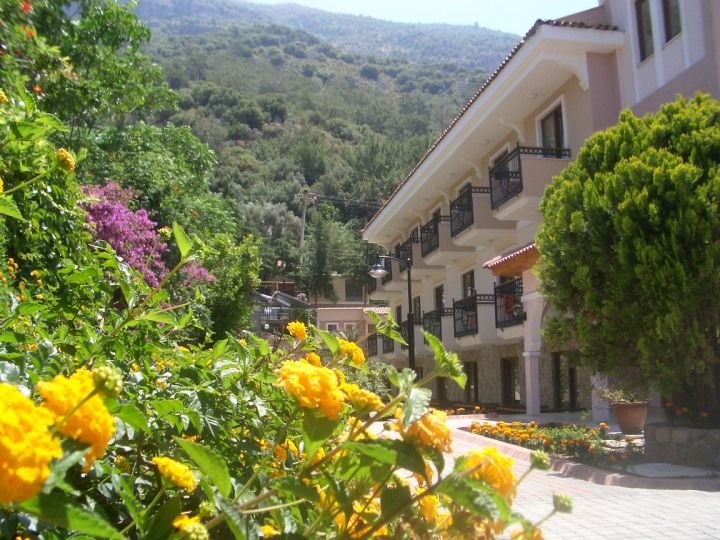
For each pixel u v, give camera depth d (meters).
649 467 8.10
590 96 14.02
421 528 1.45
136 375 2.27
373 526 1.41
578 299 8.88
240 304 15.53
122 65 13.55
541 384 17.89
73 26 12.53
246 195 60.44
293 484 1.42
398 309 31.41
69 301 2.98
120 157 14.28
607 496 6.81
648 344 7.95
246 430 2.39
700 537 5.14
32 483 0.87
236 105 80.06
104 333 2.70
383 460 1.38
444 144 20.16
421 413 1.39
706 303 7.85
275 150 71.94
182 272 11.50
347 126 87.38
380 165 65.81
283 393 2.27
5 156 3.84
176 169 15.39
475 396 22.42
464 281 23.08
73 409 1.02
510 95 15.84
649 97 13.12
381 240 32.50
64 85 9.75
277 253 52.69
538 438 9.81
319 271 51.38
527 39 14.24
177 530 1.50
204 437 2.20
